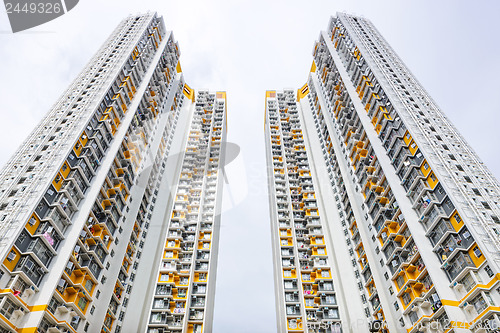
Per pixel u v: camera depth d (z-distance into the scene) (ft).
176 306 185.16
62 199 143.84
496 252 118.73
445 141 170.40
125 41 254.68
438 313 120.88
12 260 118.01
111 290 154.61
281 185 266.36
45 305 117.91
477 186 145.38
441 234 135.85
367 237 178.50
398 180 167.53
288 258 212.64
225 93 364.38
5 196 137.69
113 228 170.40
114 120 200.85
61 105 193.47
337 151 236.84
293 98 347.77
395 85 209.36
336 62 265.54
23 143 167.94
